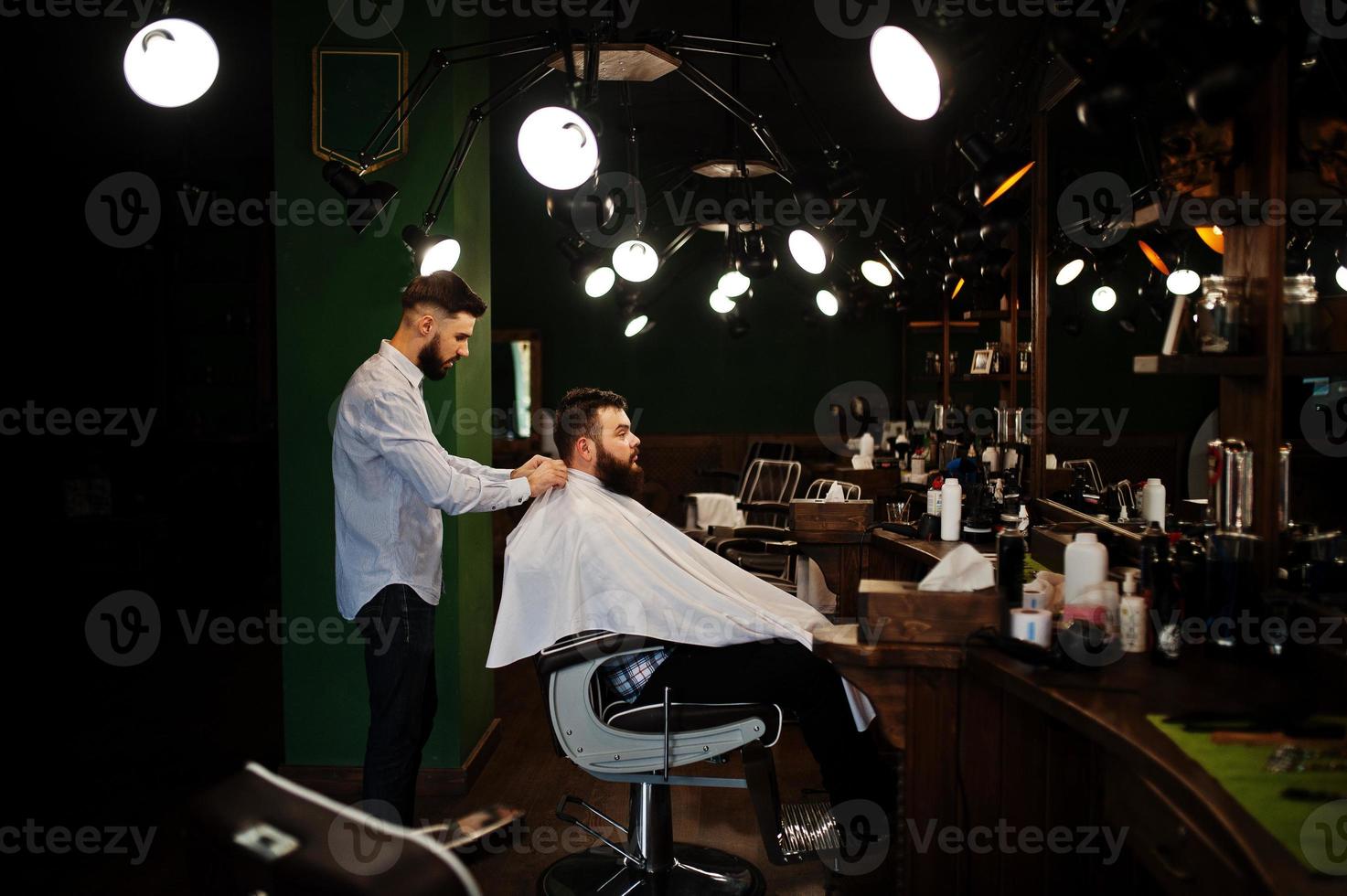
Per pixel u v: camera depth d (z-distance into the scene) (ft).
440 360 8.21
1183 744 4.35
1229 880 3.59
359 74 9.95
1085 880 6.00
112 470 22.57
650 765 7.05
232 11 14.83
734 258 15.98
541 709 13.15
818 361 24.31
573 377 24.64
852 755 7.27
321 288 10.05
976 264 10.11
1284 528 6.32
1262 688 5.15
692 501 18.60
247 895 3.40
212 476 23.02
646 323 19.02
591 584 7.24
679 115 21.71
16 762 11.14
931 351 20.26
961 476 10.52
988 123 8.96
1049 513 9.95
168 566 21.91
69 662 15.48
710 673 7.18
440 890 3.16
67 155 21.13
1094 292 9.77
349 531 7.98
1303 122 6.02
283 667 10.18
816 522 11.14
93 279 22.35
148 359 23.04
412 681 8.02
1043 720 5.94
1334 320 6.24
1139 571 6.36
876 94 19.84
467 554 10.50
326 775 10.15
